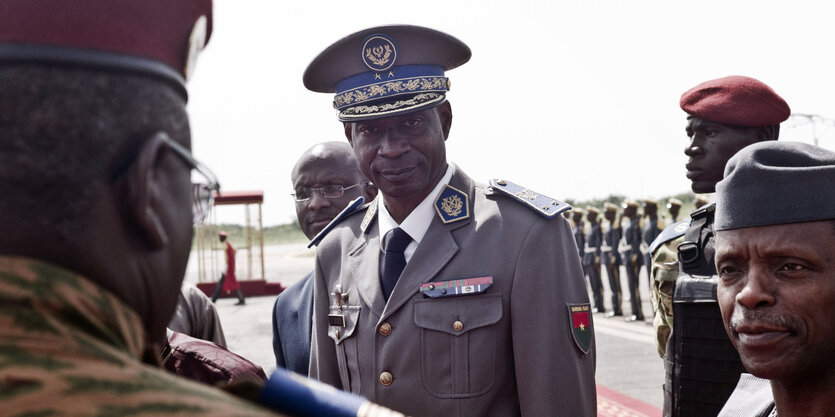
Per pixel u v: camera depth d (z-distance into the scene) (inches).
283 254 2143.2
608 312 551.5
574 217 692.1
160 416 21.8
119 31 26.2
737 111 109.1
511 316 79.4
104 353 23.9
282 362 109.7
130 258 26.5
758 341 50.9
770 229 49.8
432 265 82.6
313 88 90.7
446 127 90.4
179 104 28.7
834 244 48.7
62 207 24.6
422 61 83.7
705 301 92.8
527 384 77.1
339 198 123.0
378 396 83.7
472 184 88.7
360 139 85.2
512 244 80.5
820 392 50.4
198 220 31.5
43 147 24.4
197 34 29.4
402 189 83.4
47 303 23.6
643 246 484.7
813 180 48.6
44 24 25.1
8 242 24.1
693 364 94.9
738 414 60.2
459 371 79.1
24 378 21.8
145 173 25.9
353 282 89.0
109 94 25.6
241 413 23.1
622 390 275.6
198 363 58.4
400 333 82.0
